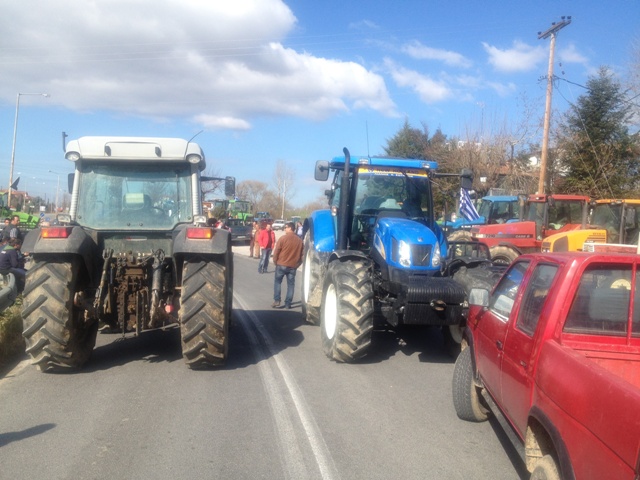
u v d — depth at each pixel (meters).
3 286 11.16
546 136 25.00
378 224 8.24
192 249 6.71
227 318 7.30
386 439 5.06
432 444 4.97
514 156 32.72
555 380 3.32
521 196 17.16
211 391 6.32
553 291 3.82
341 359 7.47
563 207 16.16
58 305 6.54
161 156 7.41
